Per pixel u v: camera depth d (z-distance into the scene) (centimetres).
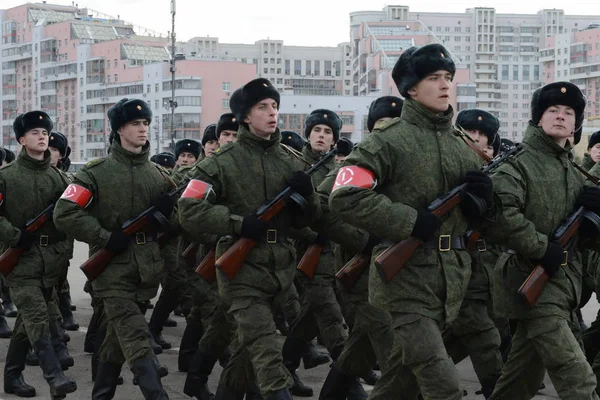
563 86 532
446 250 490
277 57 15725
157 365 622
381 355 598
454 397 472
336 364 622
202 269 617
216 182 582
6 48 11619
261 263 571
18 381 736
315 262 688
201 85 8612
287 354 741
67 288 1054
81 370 832
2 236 710
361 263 603
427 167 491
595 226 529
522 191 523
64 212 638
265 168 591
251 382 597
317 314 718
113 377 654
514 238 511
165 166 1286
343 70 15938
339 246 654
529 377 541
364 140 496
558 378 510
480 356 626
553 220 530
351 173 487
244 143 594
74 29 10588
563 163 539
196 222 568
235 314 567
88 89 9931
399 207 479
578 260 539
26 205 736
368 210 478
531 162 531
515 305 525
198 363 677
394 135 494
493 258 638
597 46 13150
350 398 677
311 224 607
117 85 9512
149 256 644
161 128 8788
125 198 651
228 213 569
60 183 755
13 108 11506
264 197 587
